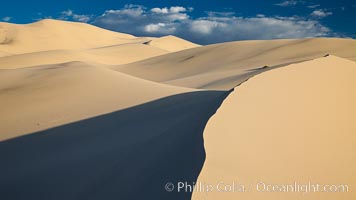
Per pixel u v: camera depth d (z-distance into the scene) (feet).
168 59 229.25
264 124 25.80
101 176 26.78
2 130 53.26
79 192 25.57
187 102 49.75
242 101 29.12
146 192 20.03
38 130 50.47
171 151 25.12
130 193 21.49
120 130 41.27
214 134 22.17
